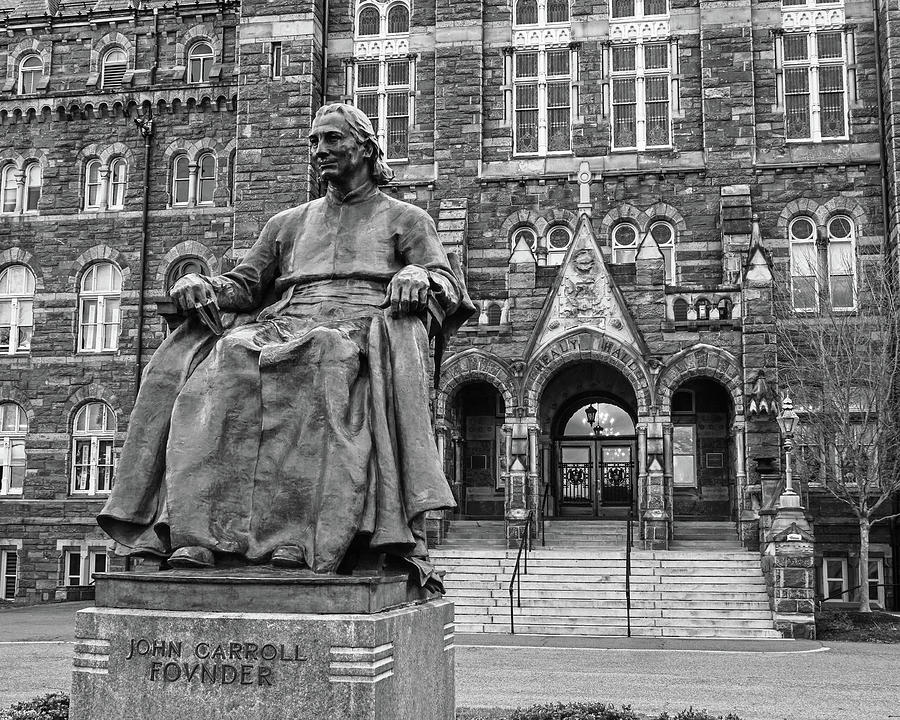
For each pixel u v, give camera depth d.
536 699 12.91
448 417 31.38
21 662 16.64
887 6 34.00
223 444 5.90
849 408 29.48
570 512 34.69
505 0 37.31
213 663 5.31
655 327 30.52
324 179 6.84
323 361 5.90
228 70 40.97
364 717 5.09
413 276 6.20
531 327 31.09
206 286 6.46
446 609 6.65
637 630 22.12
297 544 5.70
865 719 11.76
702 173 35.06
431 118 37.19
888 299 30.78
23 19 42.94
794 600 22.17
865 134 34.59
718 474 33.31
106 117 40.41
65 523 37.66
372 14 38.34
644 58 36.41
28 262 39.88
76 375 38.81
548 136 36.44
